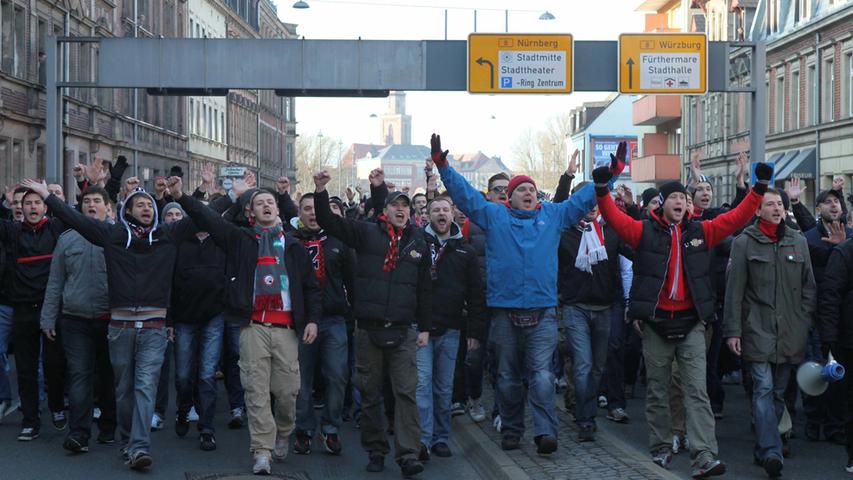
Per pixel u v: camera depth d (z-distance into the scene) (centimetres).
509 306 985
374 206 1247
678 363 966
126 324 973
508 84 2719
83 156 3950
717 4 5591
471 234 1252
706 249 964
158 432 1155
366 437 984
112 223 1061
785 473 966
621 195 1386
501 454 994
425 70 2717
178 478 943
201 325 1092
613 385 1209
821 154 4256
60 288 1024
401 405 959
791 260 972
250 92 7800
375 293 950
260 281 959
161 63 2652
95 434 1137
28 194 1102
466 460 1040
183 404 1114
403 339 954
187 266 1079
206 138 6309
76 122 3828
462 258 1042
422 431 1026
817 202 1144
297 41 2694
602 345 1070
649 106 6262
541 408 985
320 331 1039
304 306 980
